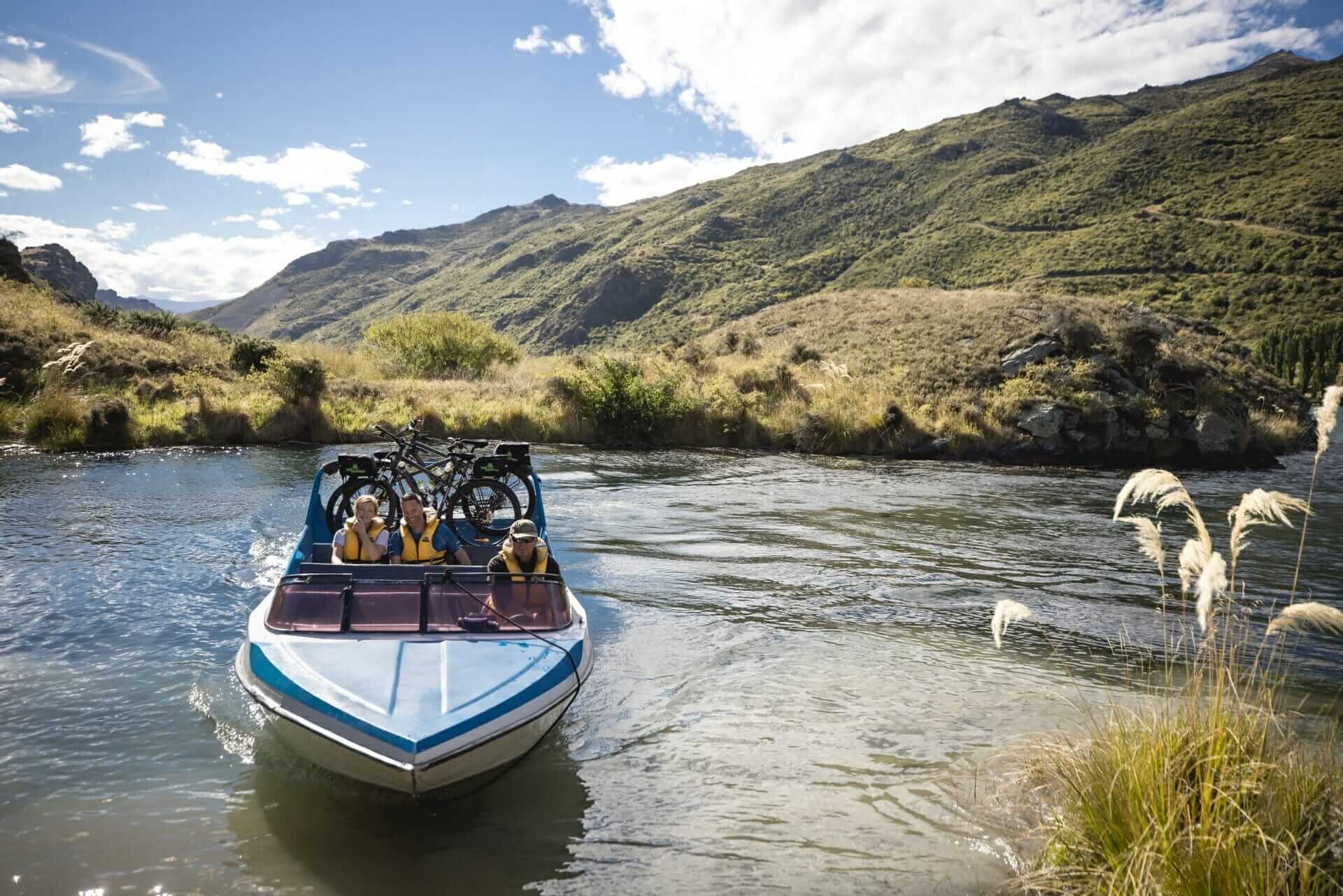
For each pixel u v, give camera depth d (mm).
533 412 26141
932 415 26703
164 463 17938
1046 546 12773
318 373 23578
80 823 4777
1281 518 4520
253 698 5512
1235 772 4160
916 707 6785
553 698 5445
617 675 7344
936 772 5691
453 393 28453
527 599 6379
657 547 12094
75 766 5430
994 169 190625
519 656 5727
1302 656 8109
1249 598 10156
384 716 4879
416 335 39719
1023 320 36969
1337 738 6004
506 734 4996
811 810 5199
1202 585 4414
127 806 4984
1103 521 14977
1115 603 9875
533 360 44906
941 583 10570
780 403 27906
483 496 10141
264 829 4805
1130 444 25703
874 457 24750
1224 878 3676
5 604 8492
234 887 4242
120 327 31969
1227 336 45062
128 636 7770
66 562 10008
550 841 4816
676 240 196750
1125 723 5238
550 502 15422
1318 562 12102
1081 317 32812
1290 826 4047
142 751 5668
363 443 22531
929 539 13086
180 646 7559
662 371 30734
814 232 194125
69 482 15336
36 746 5676
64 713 6172
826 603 9625
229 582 9477
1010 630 8797
